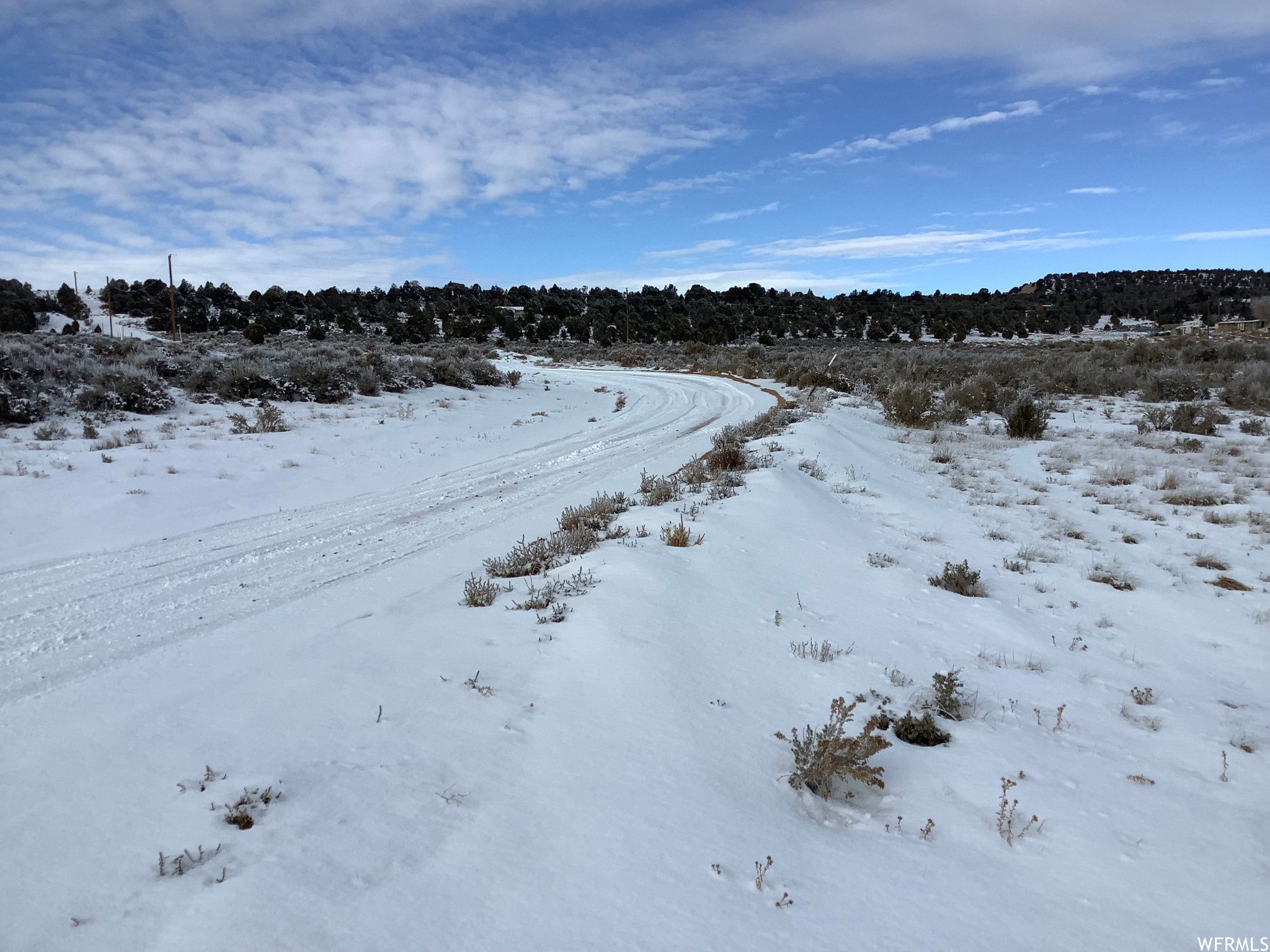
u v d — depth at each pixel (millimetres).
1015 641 6836
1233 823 3920
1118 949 2846
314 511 11633
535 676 5105
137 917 2697
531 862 3100
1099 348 52781
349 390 24922
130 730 4359
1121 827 3799
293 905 2754
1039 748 4711
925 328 100438
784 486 11922
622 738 4270
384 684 4953
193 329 72750
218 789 3627
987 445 19531
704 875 3104
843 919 2904
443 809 3479
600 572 7523
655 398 30828
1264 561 10047
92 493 11461
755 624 6496
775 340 83750
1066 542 10766
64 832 3297
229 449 15539
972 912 3004
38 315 66562
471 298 119188
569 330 88875
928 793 4059
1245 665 6711
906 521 11500
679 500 11320
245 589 7984
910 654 6250
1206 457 17484
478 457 17016
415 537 10180
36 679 5637
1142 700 5703
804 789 3934
